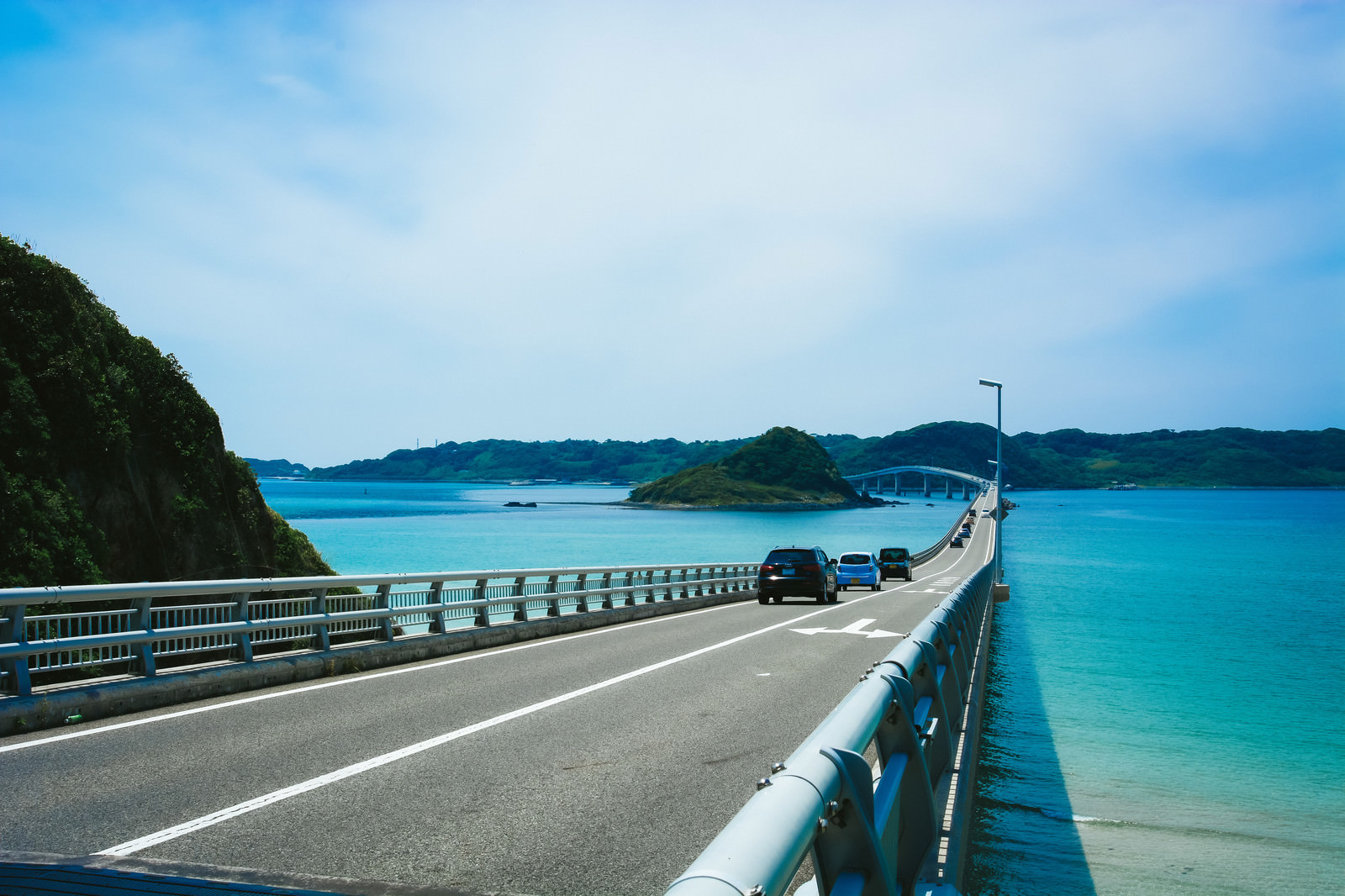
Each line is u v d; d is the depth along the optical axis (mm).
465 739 8680
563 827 6027
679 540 155625
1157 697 26812
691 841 5773
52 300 20422
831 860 2834
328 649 13047
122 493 20703
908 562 52469
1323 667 33188
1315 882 11234
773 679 12852
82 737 8508
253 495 26344
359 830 5863
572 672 13422
